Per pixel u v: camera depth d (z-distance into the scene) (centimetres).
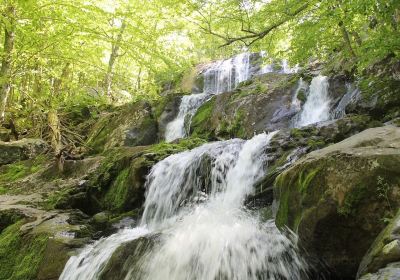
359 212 291
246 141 631
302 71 955
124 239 534
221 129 912
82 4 819
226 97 988
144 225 654
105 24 884
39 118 1354
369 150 311
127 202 710
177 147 787
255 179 555
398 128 358
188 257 412
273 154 566
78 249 555
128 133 1112
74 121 1420
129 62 1315
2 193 930
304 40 688
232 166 601
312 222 308
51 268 530
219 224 473
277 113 850
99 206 766
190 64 926
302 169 335
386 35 542
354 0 482
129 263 445
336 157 312
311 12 665
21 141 1234
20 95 1447
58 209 753
